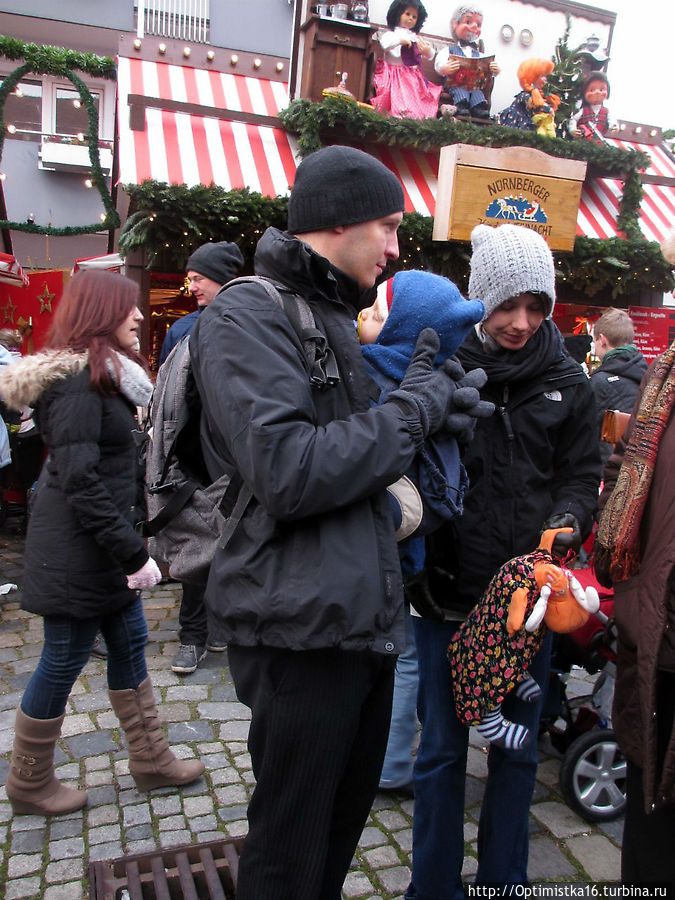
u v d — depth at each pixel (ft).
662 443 5.51
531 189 17.26
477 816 8.39
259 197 15.94
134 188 15.17
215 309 4.32
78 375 7.13
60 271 22.47
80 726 9.91
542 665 6.57
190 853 7.18
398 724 8.40
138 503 8.09
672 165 24.80
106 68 29.45
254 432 3.83
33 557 7.54
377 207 4.50
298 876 4.33
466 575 6.40
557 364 6.70
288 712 4.20
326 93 17.84
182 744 9.59
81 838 7.67
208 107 18.78
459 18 19.98
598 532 5.93
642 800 5.81
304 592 3.91
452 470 4.81
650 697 5.30
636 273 20.06
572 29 22.11
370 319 5.27
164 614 14.39
